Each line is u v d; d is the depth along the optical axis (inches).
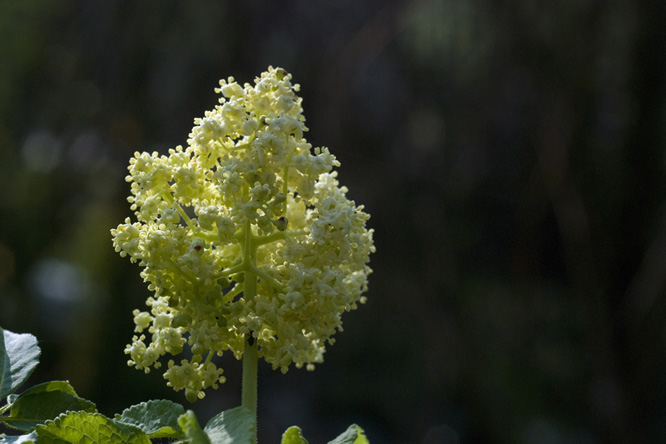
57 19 422.9
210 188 70.4
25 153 428.1
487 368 430.6
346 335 465.4
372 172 456.4
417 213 454.3
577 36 383.9
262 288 69.3
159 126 427.8
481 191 446.0
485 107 421.4
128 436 59.3
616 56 385.4
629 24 378.3
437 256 451.5
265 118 69.2
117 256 419.5
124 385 378.3
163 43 418.9
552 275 459.8
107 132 428.1
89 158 434.3
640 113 385.7
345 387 454.6
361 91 451.5
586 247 411.5
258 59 431.8
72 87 425.1
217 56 425.4
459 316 445.1
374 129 453.7
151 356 69.2
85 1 420.5
